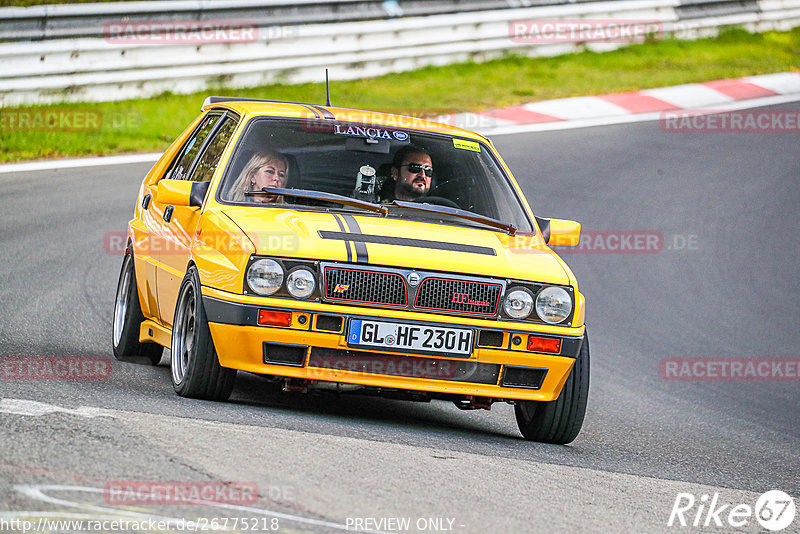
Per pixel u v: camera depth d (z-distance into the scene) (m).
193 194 22.14
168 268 23.14
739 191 55.97
